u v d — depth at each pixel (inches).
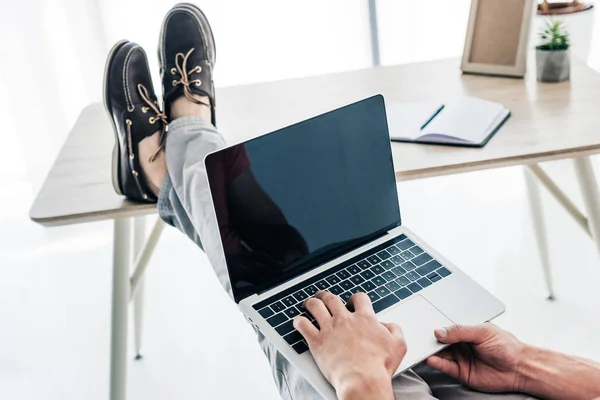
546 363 36.9
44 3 88.4
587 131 51.8
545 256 68.7
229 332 72.8
